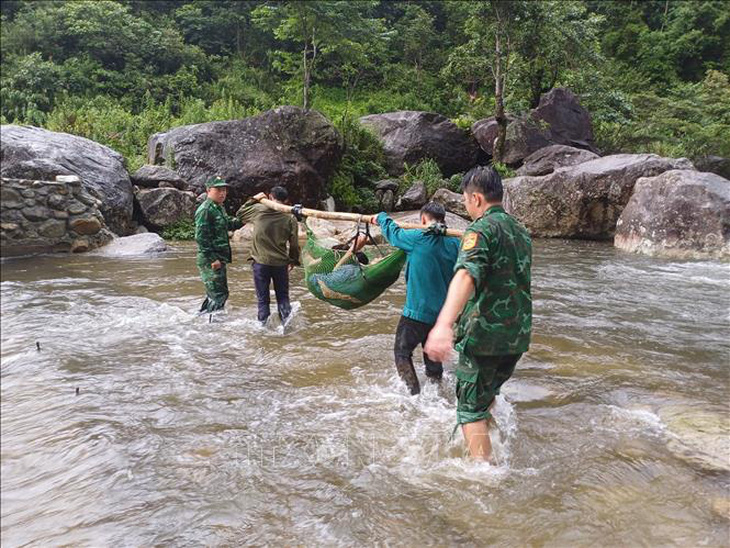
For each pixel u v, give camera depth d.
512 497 2.42
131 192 11.51
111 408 3.37
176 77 30.00
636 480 2.57
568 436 3.02
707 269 8.55
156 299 6.22
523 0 16.47
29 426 3.13
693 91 21.92
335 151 14.32
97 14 29.73
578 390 3.71
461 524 2.23
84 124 16.61
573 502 2.38
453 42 36.91
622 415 3.30
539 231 12.76
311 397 3.56
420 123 18.83
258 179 12.90
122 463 2.71
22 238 9.17
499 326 2.51
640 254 10.25
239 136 13.32
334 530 2.19
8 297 6.23
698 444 2.92
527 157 17.31
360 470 2.64
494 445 2.90
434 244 3.50
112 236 10.24
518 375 4.00
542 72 20.17
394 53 33.72
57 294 6.41
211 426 3.13
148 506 2.36
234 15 35.38
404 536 2.15
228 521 2.25
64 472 2.65
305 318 5.53
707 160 18.94
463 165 19.27
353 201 15.37
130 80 29.12
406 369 3.57
